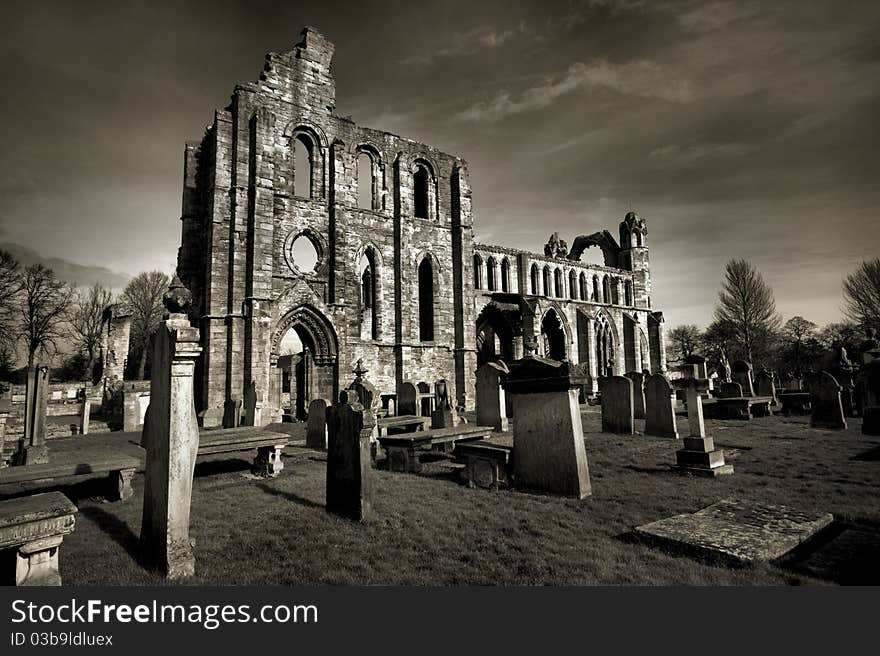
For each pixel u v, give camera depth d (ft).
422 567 18.29
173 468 18.43
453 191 115.75
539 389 29.48
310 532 22.38
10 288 136.87
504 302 130.11
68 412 113.80
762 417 71.26
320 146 96.17
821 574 16.80
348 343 92.43
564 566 17.93
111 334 127.85
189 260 90.63
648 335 179.73
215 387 77.56
